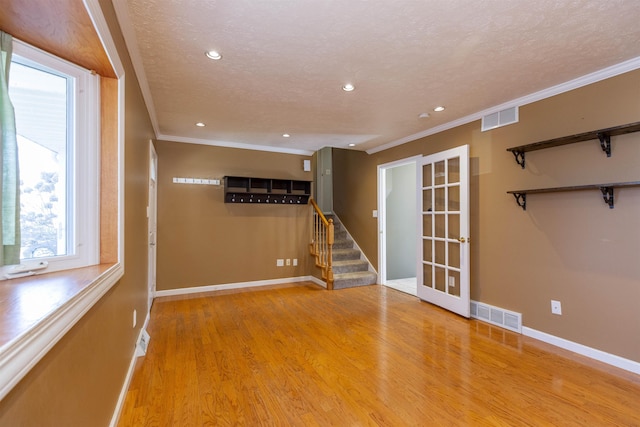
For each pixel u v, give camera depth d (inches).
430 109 128.0
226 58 86.3
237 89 107.5
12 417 27.1
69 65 57.0
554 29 73.1
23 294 38.3
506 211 121.9
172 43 78.5
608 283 93.0
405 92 110.6
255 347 104.5
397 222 225.3
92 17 45.0
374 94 112.3
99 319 54.0
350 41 78.1
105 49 53.6
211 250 182.5
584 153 98.9
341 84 103.7
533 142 112.5
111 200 64.5
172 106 124.0
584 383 82.1
